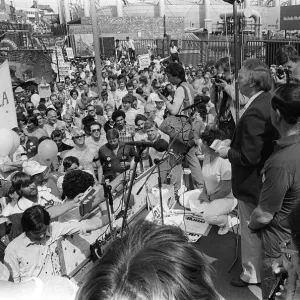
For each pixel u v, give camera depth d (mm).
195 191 5320
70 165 5434
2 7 34188
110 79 16469
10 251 3547
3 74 6754
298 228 1697
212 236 4594
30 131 8359
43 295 1985
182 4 48281
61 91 14453
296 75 5141
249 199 3387
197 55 22219
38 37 23125
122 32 39250
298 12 19078
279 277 2041
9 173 5844
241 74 3238
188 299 955
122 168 6250
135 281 920
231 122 5375
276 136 3180
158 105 10336
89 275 988
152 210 4719
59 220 4312
